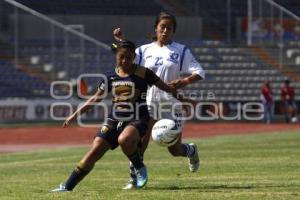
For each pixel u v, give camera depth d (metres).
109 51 145.00
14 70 140.50
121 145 32.59
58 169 48.81
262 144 70.44
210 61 148.38
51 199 29.88
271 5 150.25
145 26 149.38
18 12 144.50
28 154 68.00
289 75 149.75
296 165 46.88
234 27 151.62
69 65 143.12
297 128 112.44
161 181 37.84
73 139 98.00
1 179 42.25
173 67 36.06
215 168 45.38
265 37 150.75
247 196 30.23
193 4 151.75
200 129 112.19
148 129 35.44
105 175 42.62
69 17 147.62
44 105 130.38
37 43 144.12
